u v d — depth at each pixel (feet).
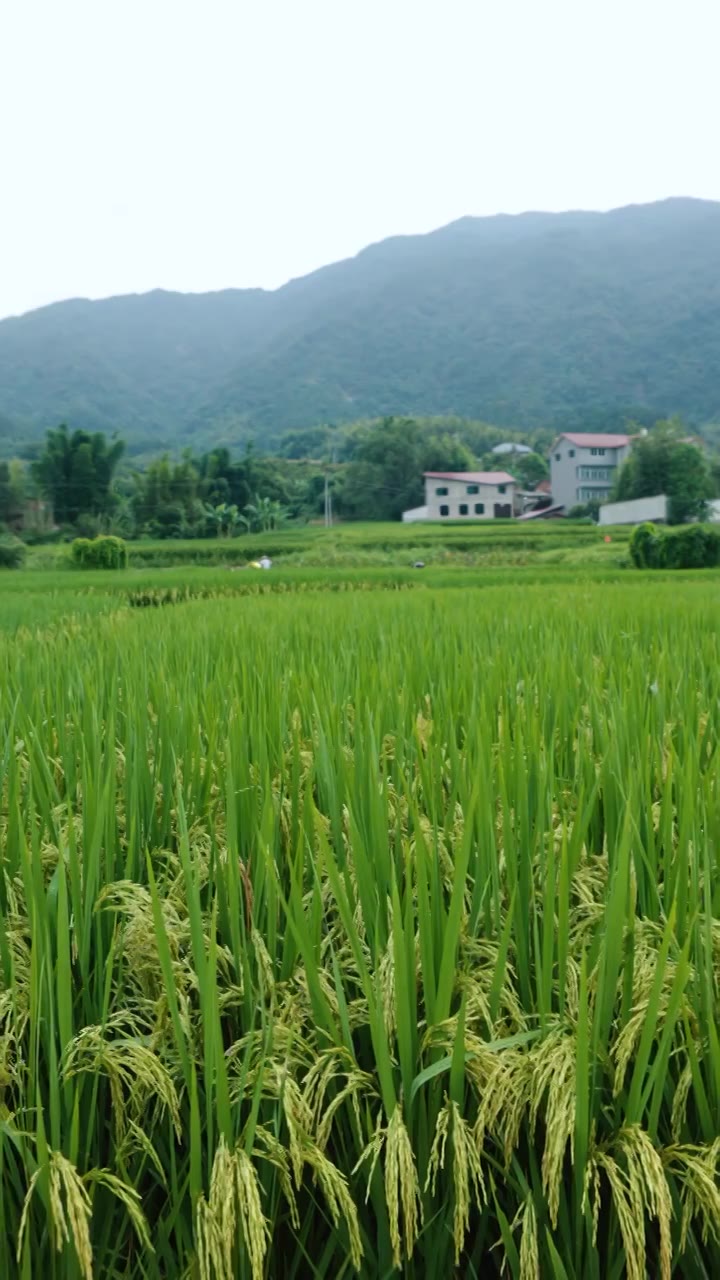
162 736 13.20
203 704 15.20
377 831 9.54
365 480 446.19
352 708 15.25
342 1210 7.74
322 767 11.69
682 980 7.16
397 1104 7.04
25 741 12.35
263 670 18.03
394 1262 6.63
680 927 8.70
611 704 13.92
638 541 168.35
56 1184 6.62
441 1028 7.69
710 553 166.30
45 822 10.68
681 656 21.07
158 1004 8.00
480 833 9.48
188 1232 7.53
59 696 15.87
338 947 9.30
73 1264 7.11
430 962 7.90
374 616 35.83
